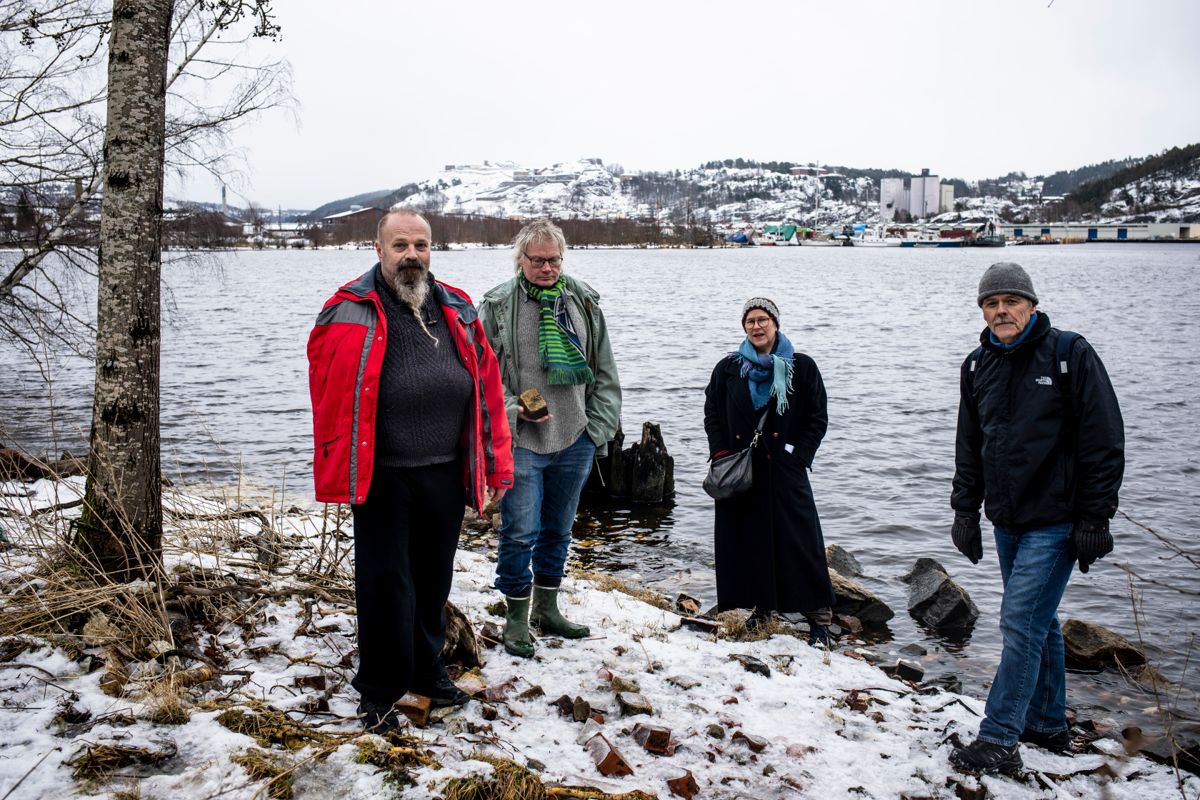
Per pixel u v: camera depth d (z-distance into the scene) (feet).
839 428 48.49
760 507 17.99
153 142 13.60
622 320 118.11
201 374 67.31
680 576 26.43
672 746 11.73
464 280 212.23
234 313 128.47
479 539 28.25
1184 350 82.99
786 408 17.80
